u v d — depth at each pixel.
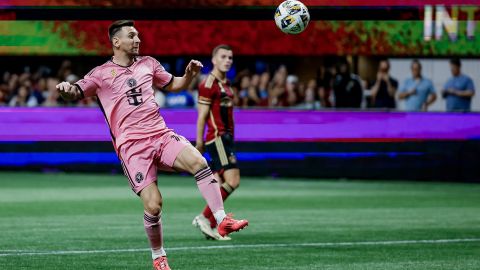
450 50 61.81
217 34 62.75
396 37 61.94
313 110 60.62
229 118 31.61
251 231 33.12
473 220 37.28
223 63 31.38
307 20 26.34
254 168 61.16
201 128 31.47
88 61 68.69
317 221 36.75
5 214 38.94
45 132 62.94
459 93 60.53
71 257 25.98
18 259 25.59
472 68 62.41
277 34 62.47
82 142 62.81
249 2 62.16
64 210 40.75
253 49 62.69
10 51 62.66
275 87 63.19
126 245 28.78
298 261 25.42
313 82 63.34
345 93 62.41
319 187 54.62
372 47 62.09
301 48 62.34
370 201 45.94
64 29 62.81
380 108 62.00
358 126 59.97
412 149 59.25
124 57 22.16
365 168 59.88
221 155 31.33
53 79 66.56
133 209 41.34
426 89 61.53
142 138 21.62
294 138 60.69
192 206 43.06
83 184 55.25
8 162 63.12
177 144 21.78
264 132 60.94
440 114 58.84
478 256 26.55
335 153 60.28
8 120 62.88
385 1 61.53
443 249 28.14
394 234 32.25
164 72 22.81
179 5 62.59
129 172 21.64
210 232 30.23
